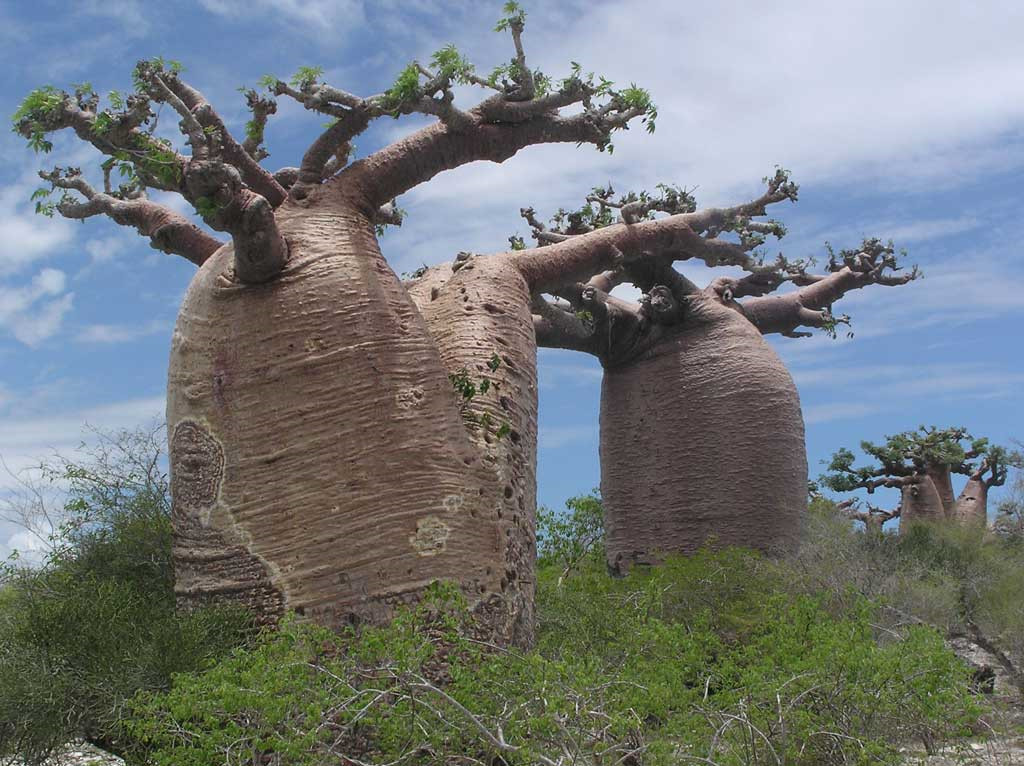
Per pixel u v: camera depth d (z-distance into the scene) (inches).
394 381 330.3
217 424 335.3
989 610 495.8
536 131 393.7
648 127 405.7
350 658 244.2
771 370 573.0
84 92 337.1
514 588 332.5
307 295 336.8
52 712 283.6
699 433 568.1
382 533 315.9
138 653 291.7
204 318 345.7
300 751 217.5
